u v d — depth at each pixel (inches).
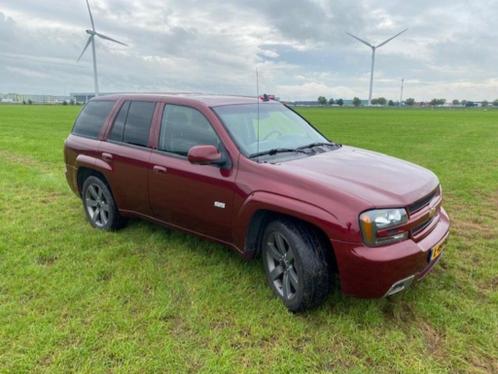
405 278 116.3
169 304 134.2
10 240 190.1
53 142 625.9
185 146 160.6
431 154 507.2
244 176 137.9
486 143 656.4
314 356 110.1
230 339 117.3
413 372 104.1
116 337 117.4
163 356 109.3
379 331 121.1
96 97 218.8
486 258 171.2
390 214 114.7
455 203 263.6
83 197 215.2
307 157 149.6
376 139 749.3
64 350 111.4
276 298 138.1
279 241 133.3
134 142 181.6
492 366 106.7
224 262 165.9
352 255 113.0
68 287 145.4
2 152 503.2
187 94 181.8
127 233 200.1
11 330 119.6
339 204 116.0
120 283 148.8
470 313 128.4
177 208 162.4
